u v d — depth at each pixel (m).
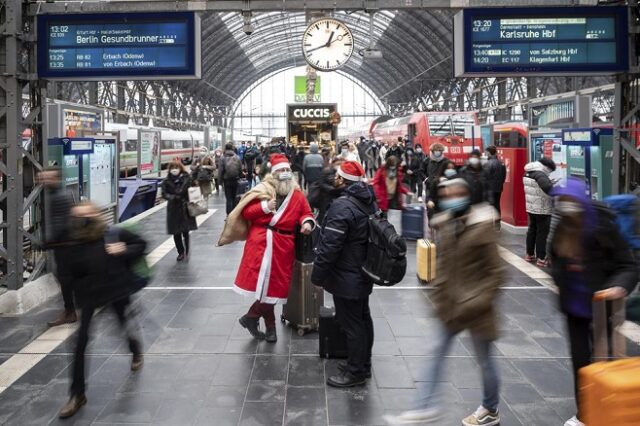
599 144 9.12
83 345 4.59
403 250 4.62
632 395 2.72
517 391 4.83
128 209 16.75
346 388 4.91
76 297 4.62
